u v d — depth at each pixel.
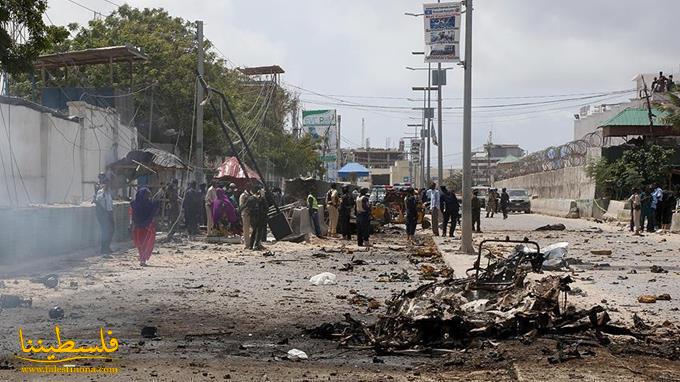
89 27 44.47
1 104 22.94
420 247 25.00
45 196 25.70
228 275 16.62
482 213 60.53
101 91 34.25
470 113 21.89
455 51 21.44
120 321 10.44
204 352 8.44
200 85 30.84
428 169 62.50
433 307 8.78
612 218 42.69
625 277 15.78
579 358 7.59
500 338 8.58
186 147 44.34
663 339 8.86
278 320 10.64
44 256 19.33
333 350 8.59
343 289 14.38
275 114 61.53
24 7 20.38
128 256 20.64
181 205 28.78
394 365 7.85
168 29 45.34
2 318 10.54
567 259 18.86
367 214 26.55
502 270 10.05
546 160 68.69
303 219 30.50
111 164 30.34
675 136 45.94
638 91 57.91
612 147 46.84
